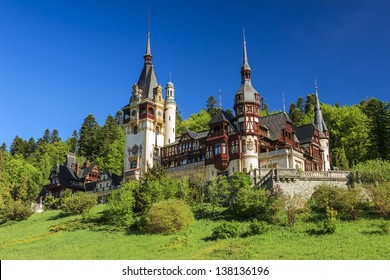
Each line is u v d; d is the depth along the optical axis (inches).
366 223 1706.4
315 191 2027.6
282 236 1644.9
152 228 1911.9
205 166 3056.1
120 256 1585.9
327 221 1659.7
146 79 3929.6
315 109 3730.3
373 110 3634.4
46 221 2613.2
